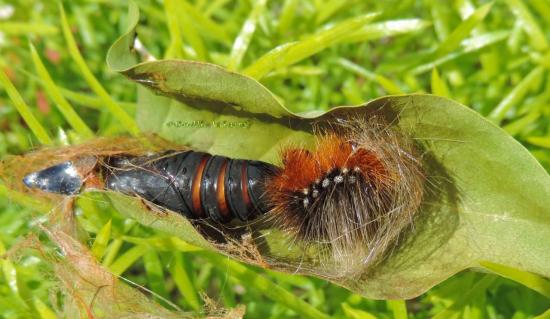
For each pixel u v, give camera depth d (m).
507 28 0.15
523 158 0.11
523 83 0.14
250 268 0.13
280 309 0.13
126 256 0.13
